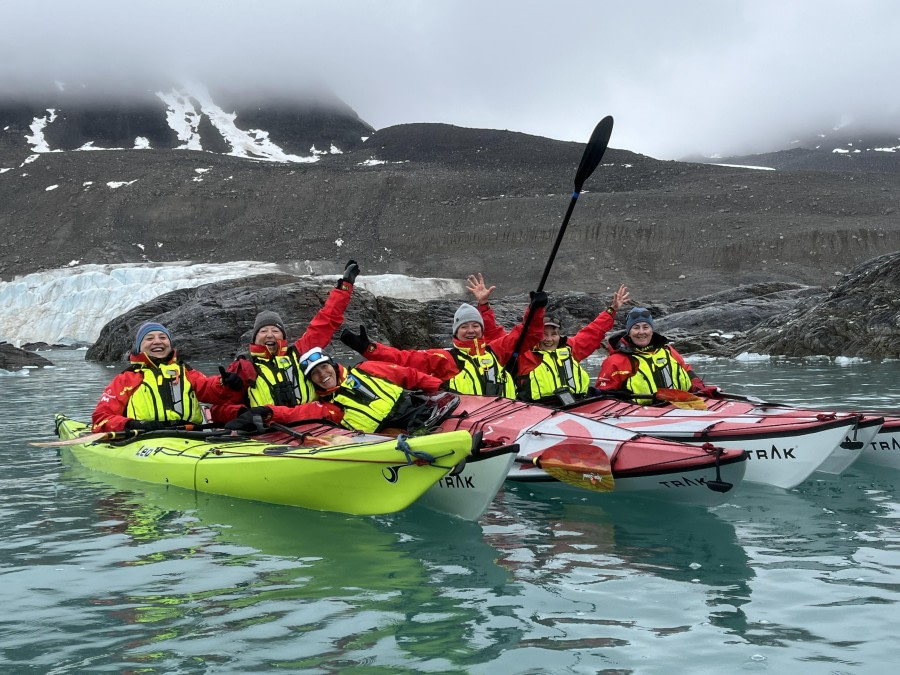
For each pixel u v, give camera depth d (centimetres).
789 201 9719
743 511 512
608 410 661
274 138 18088
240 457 563
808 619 326
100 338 2844
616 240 9062
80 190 11594
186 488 590
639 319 695
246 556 427
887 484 584
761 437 576
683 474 518
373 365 619
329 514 515
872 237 8281
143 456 630
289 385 641
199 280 6800
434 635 316
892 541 436
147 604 355
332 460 511
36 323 6072
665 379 696
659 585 372
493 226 9844
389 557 422
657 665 286
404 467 487
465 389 670
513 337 718
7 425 962
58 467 690
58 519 510
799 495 555
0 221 10956
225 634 320
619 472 545
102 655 302
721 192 10181
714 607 342
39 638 319
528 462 582
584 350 739
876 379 1251
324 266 9119
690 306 3122
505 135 13862
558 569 399
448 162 13062
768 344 1952
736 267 8256
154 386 666
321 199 11156
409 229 10212
